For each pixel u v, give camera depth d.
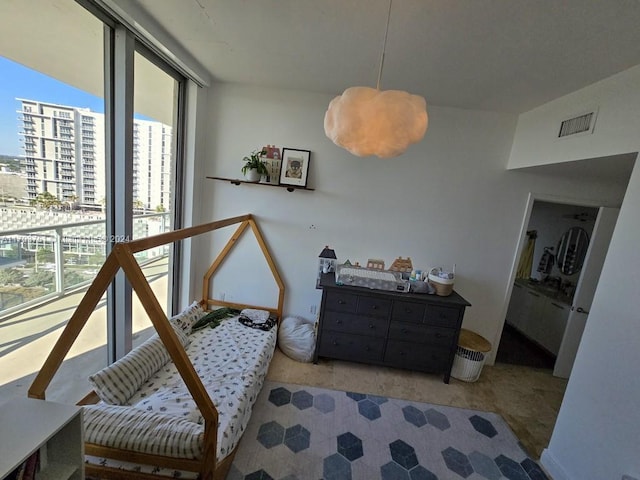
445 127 3.01
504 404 2.62
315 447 1.95
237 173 3.17
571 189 3.04
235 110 3.06
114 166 2.01
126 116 1.96
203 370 2.21
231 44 2.13
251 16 1.75
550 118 2.47
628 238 1.60
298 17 1.70
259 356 2.45
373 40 1.86
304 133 3.08
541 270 4.40
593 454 1.67
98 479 1.40
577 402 1.81
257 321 3.01
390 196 3.14
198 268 3.40
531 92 2.36
